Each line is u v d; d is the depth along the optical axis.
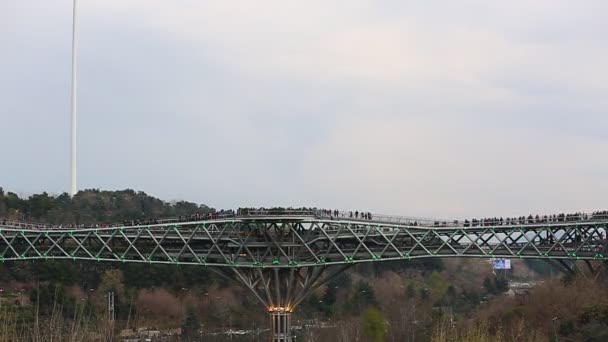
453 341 90.50
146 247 113.44
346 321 137.25
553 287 112.06
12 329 76.81
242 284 104.50
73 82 196.88
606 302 99.44
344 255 102.19
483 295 191.75
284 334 101.62
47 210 191.38
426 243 110.75
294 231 99.56
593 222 97.81
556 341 89.88
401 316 127.44
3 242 120.50
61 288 143.75
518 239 102.38
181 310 157.62
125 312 149.62
